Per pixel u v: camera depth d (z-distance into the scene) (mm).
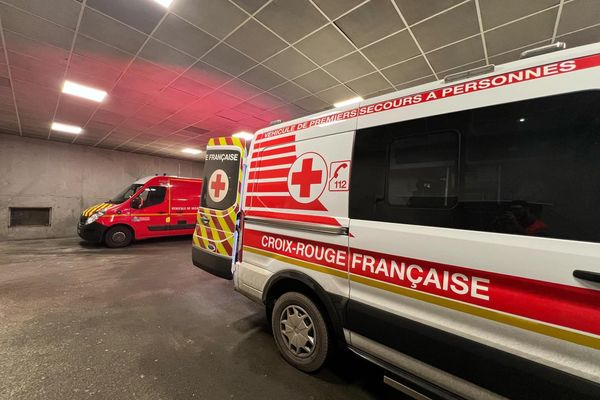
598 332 901
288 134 2191
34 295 3453
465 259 1204
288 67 4098
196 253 3324
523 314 1049
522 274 1056
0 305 3117
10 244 7543
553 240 1006
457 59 3791
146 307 3176
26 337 2402
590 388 905
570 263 958
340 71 4191
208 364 2088
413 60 3844
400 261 1424
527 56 1220
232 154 3074
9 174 8547
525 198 1092
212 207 3191
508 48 3498
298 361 2016
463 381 1213
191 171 13719
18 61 3963
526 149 1114
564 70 1074
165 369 2010
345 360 2189
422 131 1432
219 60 3926
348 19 3039
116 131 7961
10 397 1669
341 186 1741
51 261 5387
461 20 2996
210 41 3480
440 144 1362
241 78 4473
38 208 9102
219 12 2955
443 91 1397
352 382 1922
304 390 1826
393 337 1446
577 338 939
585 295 928
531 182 1087
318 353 1891
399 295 1424
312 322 1932
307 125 2057
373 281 1536
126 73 4320
